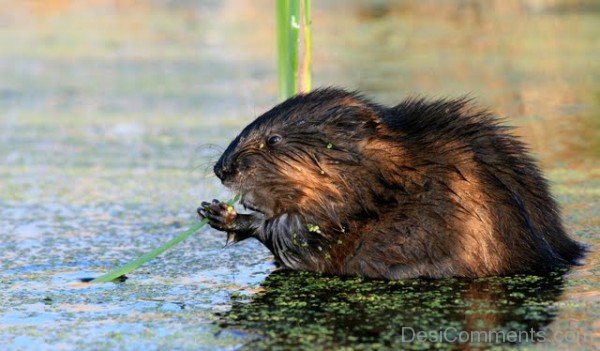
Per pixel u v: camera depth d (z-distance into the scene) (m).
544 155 15.21
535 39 25.00
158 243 11.48
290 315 8.59
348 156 9.69
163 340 8.02
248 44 25.98
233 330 8.23
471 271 9.62
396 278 9.70
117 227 12.20
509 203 9.77
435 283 9.48
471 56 23.27
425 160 9.74
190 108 19.36
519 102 18.70
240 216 10.09
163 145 16.78
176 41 26.67
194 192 13.93
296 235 9.82
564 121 17.39
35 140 17.33
